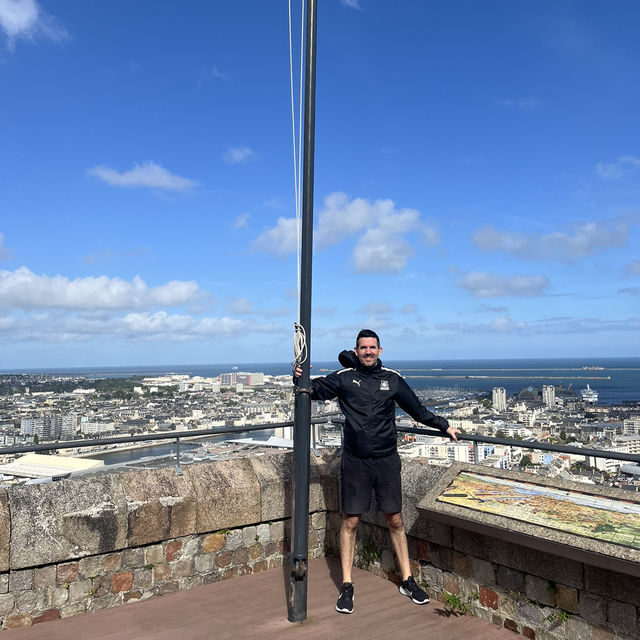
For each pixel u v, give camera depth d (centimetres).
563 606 293
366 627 329
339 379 371
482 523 307
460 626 329
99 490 361
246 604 363
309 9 367
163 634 320
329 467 461
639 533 259
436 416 371
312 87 364
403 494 390
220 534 403
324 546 461
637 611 260
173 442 399
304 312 354
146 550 370
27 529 325
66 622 332
